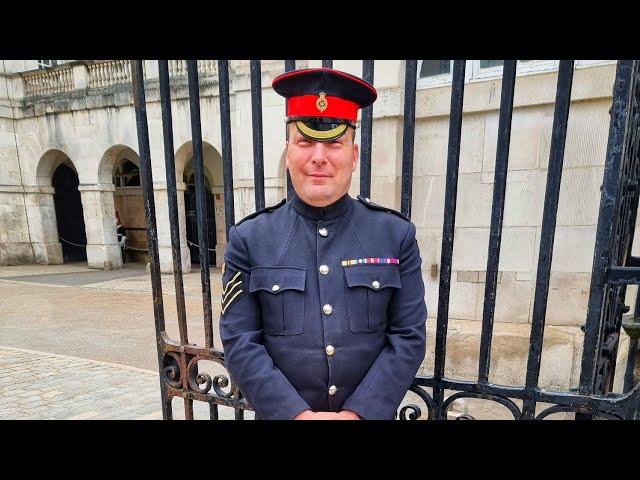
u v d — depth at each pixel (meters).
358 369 1.28
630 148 1.36
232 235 1.40
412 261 1.36
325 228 1.34
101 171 10.97
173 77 9.23
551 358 3.52
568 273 3.95
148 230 1.82
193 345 1.80
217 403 1.74
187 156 9.92
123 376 4.07
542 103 3.88
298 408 1.20
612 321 1.53
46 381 3.95
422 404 3.31
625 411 1.28
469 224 4.29
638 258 1.82
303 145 1.22
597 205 3.80
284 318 1.28
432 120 4.32
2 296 7.97
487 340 1.41
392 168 4.38
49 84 11.10
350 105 1.22
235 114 8.04
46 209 12.14
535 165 3.99
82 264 12.50
